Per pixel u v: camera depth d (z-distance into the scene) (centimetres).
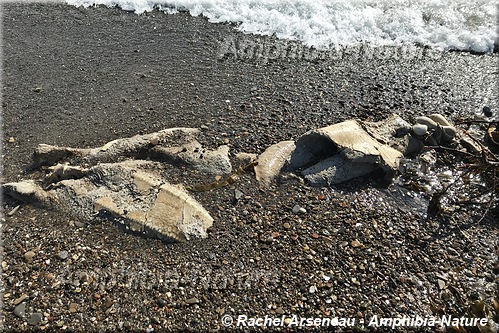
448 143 461
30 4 709
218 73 566
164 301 327
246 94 530
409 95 530
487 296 334
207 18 670
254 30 642
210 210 390
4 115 504
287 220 382
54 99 528
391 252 360
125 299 329
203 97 527
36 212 393
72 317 319
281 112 502
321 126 482
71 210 389
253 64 581
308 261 351
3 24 661
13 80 555
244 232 373
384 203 399
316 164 424
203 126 481
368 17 648
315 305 325
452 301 330
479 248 366
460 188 417
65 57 596
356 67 574
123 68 575
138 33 643
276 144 450
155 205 383
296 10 666
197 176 420
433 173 431
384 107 511
